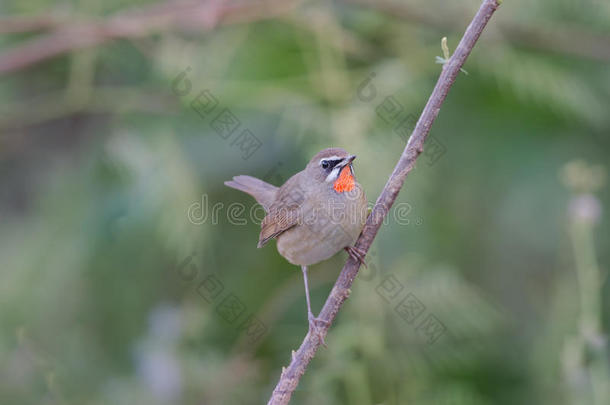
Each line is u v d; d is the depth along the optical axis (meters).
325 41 11.71
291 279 11.30
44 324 11.75
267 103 11.43
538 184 11.70
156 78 12.45
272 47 12.27
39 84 13.17
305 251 9.08
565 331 9.97
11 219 13.23
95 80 13.05
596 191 11.70
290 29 12.33
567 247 10.75
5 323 11.62
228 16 11.73
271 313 11.09
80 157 12.86
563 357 9.27
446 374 11.38
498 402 11.34
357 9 12.32
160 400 10.56
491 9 6.55
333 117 11.00
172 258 11.73
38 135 13.35
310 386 10.10
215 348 11.57
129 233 11.72
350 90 11.39
